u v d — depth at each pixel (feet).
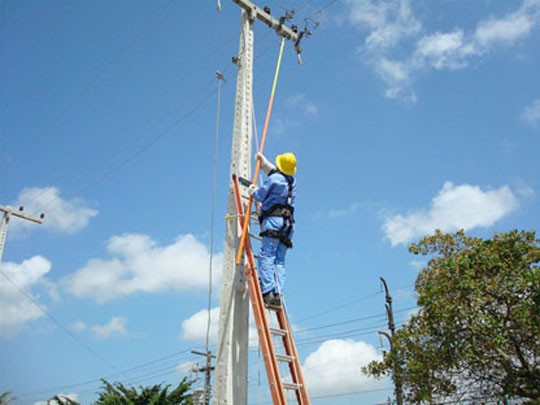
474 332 34.06
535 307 32.50
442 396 38.06
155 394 89.25
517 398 36.01
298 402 20.93
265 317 20.98
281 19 32.04
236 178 24.06
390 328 64.64
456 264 36.42
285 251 24.02
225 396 20.38
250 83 27.48
